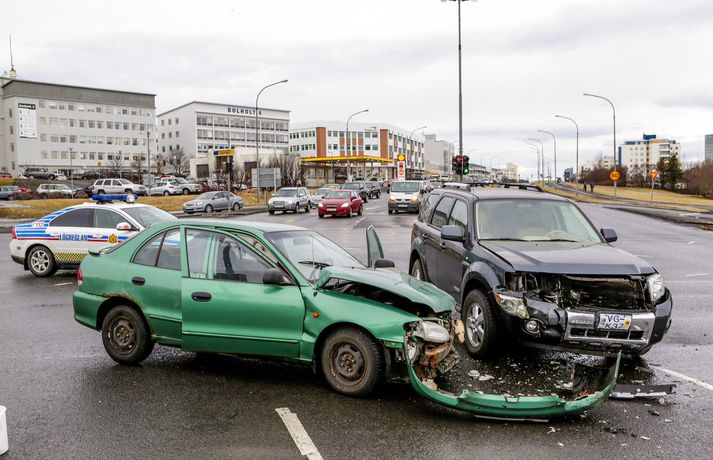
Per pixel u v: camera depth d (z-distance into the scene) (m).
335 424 4.42
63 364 6.00
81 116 108.06
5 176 86.75
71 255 11.90
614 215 32.97
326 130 133.12
